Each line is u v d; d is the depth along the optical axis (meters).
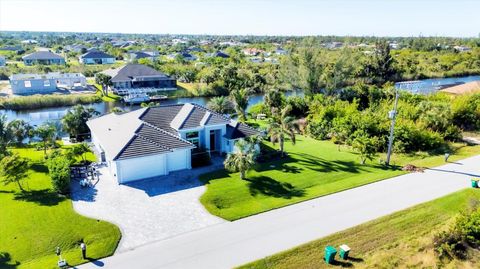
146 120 32.69
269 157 33.31
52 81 75.06
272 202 24.44
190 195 25.34
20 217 21.91
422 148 36.97
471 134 43.19
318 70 64.50
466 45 185.25
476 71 115.31
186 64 111.50
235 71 83.75
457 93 57.53
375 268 17.52
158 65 102.25
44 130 34.53
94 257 18.17
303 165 31.67
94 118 38.31
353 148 36.81
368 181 28.16
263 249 18.97
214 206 23.75
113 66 106.25
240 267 17.45
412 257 18.41
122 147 27.27
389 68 96.06
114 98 70.44
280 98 53.19
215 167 30.86
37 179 27.98
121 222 21.61
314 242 19.58
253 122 47.19
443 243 19.02
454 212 23.09
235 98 48.44
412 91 63.56
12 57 123.50
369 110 45.12
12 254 18.25
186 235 20.33
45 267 17.31
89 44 190.50
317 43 66.06
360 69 88.50
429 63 120.69
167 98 73.75
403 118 42.16
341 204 24.19
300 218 22.28
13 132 35.94
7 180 25.20
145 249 18.94
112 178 28.23
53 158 28.70
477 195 25.44
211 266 17.53
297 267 17.64
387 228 21.12
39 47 167.50
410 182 28.09
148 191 25.92
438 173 30.05
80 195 25.17
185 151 29.89
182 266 17.53
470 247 19.02
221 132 33.50
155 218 22.16
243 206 23.91
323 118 43.44
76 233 20.23
